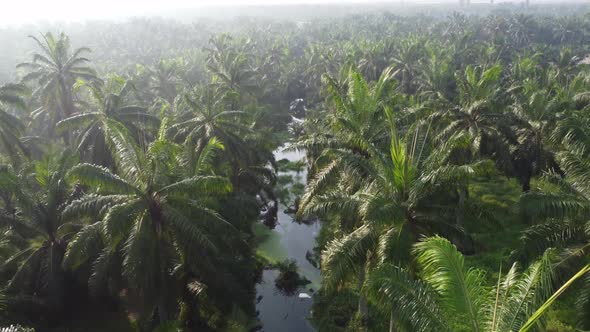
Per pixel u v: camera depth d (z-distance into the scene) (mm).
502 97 38031
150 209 19609
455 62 70875
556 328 21312
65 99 40750
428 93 47906
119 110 32594
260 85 67438
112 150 23578
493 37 114812
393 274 12820
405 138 19188
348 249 16422
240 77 56688
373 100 24141
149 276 18953
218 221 20297
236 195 34188
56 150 32406
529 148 33844
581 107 38031
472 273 12141
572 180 17359
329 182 21547
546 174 18047
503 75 66438
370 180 18516
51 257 22438
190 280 21984
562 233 16219
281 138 61469
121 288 22750
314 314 25781
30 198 21938
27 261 22234
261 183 37188
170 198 19719
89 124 32281
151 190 19547
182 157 24969
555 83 48125
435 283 11984
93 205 19516
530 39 115500
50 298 22422
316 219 38062
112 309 24859
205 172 23359
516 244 30359
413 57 67750
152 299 19562
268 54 88188
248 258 30203
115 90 39875
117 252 21188
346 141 22953
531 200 16656
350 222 19891
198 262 20188
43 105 40469
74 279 23953
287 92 82562
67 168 23297
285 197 42938
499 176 43344
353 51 76125
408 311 11945
